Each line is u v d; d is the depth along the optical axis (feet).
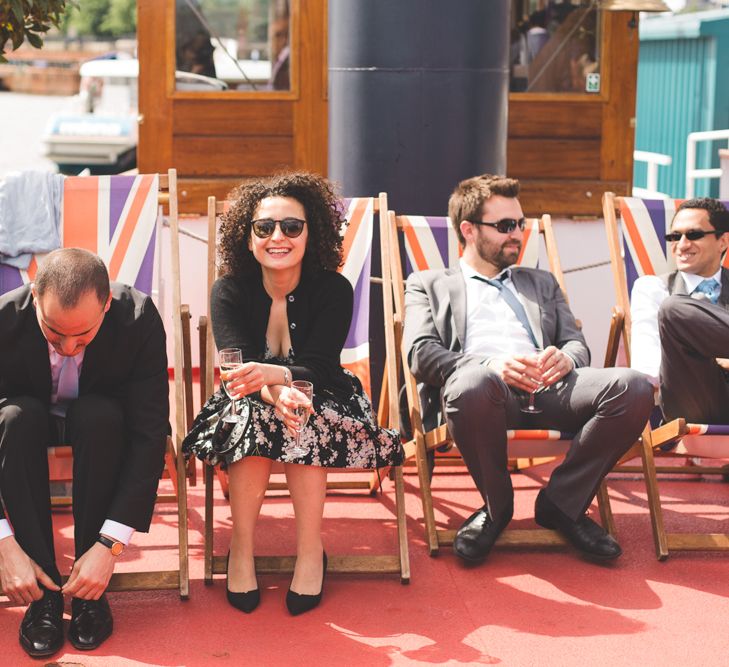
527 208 21.07
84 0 108.06
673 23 32.30
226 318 11.42
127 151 45.19
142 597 11.05
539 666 9.75
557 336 13.20
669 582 11.57
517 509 13.64
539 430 11.89
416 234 14.23
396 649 10.03
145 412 10.37
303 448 10.56
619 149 21.09
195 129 20.47
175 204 13.04
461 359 12.30
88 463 9.96
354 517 13.34
